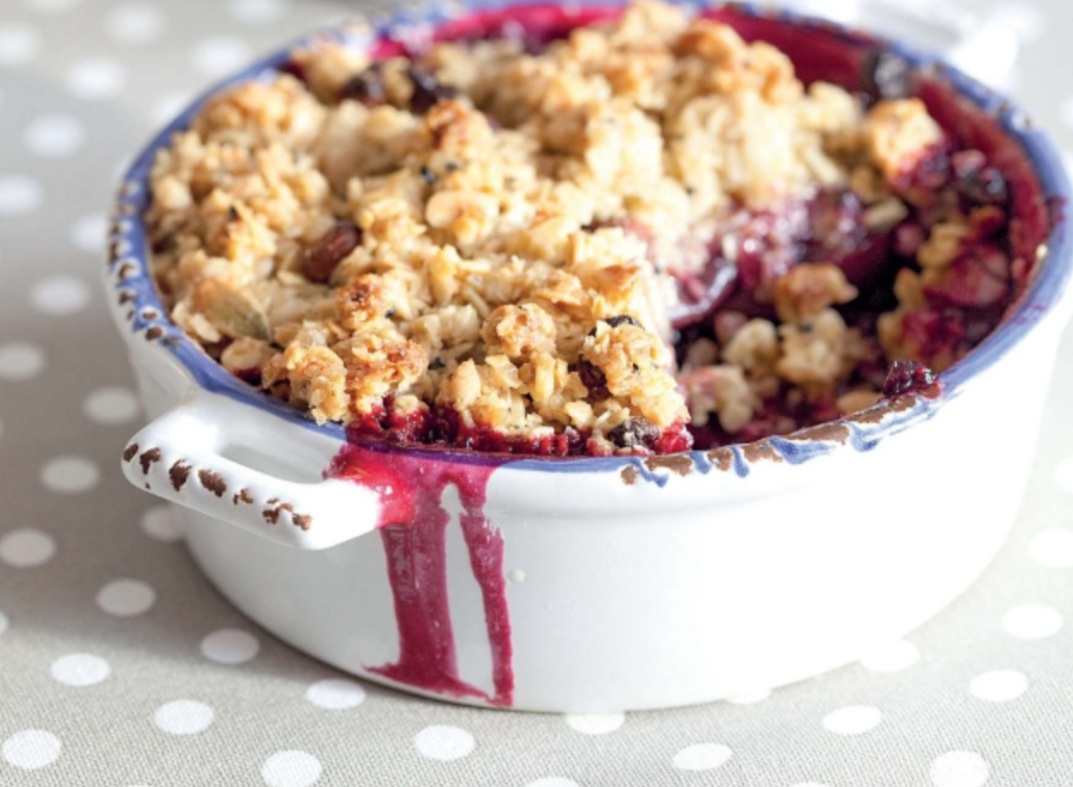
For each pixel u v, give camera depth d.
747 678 0.67
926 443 0.64
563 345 0.66
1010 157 0.73
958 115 0.75
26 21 0.92
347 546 0.65
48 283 0.81
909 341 0.72
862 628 0.67
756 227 0.73
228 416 0.65
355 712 0.67
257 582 0.68
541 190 0.70
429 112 0.73
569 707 0.67
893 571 0.66
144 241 0.71
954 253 0.72
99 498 0.74
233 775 0.65
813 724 0.66
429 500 0.63
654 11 0.78
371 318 0.66
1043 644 0.68
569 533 0.63
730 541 0.64
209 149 0.73
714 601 0.65
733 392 0.71
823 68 0.78
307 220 0.71
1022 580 0.70
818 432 0.63
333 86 0.76
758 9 0.78
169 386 0.67
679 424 0.65
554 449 0.65
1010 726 0.66
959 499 0.67
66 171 0.85
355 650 0.67
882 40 0.77
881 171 0.74
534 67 0.75
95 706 0.67
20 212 0.84
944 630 0.69
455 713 0.67
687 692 0.66
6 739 0.66
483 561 0.64
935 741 0.66
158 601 0.71
